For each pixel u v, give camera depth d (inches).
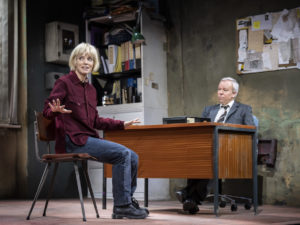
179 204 190.7
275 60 197.0
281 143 193.5
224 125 133.0
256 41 202.7
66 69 237.9
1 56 216.1
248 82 205.6
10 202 195.5
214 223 117.7
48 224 114.9
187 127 135.4
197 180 149.9
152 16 225.3
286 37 194.2
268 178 195.6
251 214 147.5
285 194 190.7
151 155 142.3
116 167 126.8
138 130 145.3
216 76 216.5
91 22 238.5
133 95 224.4
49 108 123.0
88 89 133.4
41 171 222.4
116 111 225.9
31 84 222.4
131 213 126.8
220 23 216.2
